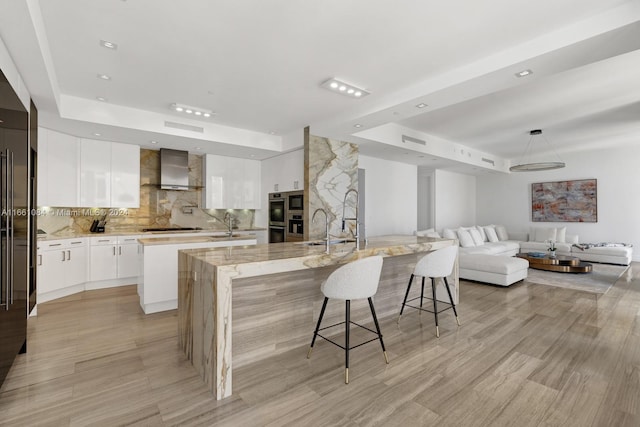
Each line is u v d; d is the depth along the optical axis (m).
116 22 2.30
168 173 5.53
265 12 2.21
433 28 2.41
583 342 2.88
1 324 2.08
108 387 2.11
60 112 3.62
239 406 1.93
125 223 5.48
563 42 2.40
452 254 3.17
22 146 2.56
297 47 2.68
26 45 2.20
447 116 4.90
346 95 3.69
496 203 9.54
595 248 7.02
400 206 7.05
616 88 3.78
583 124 5.33
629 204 7.29
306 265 2.44
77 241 4.45
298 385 2.17
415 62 2.94
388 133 5.36
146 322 3.31
